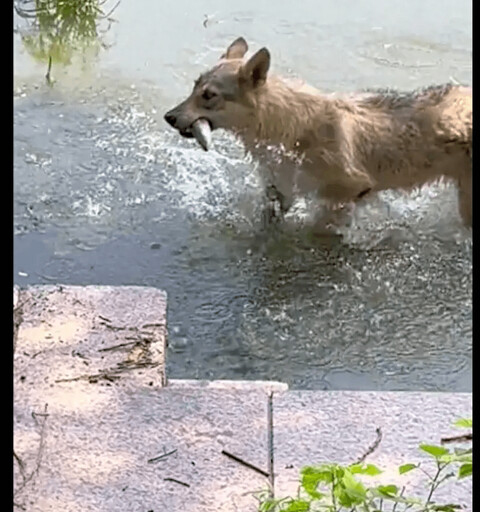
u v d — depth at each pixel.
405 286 4.28
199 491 3.34
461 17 5.63
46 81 5.14
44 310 3.80
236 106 4.54
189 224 4.50
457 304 4.21
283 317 4.16
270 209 4.55
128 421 3.49
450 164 4.55
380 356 4.04
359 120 4.55
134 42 5.45
